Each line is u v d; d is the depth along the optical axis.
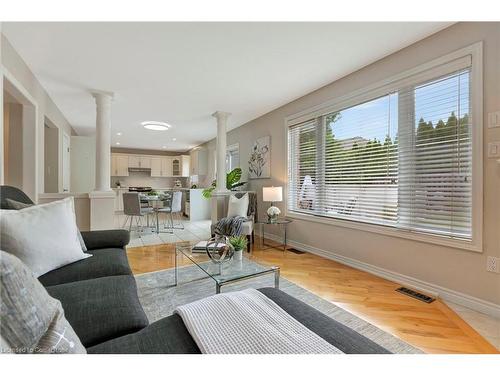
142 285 2.45
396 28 2.13
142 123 5.30
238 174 5.16
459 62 2.05
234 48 2.43
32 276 0.67
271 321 1.03
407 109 2.45
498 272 1.86
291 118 4.02
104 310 1.09
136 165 8.95
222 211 4.57
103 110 3.52
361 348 0.91
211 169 7.30
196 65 2.77
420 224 2.35
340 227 3.18
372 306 2.04
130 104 4.10
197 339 0.92
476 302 1.97
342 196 3.18
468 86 2.03
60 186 4.42
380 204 2.71
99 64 2.74
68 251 1.60
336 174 3.28
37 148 3.08
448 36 2.12
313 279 2.60
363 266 2.87
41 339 0.64
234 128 5.91
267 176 4.67
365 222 2.86
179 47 2.40
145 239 4.52
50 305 0.70
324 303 2.08
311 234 3.64
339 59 2.66
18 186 2.96
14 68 2.41
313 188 3.65
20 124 2.96
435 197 2.24
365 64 2.78
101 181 3.47
